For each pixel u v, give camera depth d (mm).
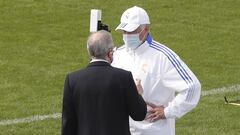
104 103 19891
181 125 32938
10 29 50844
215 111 34781
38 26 51594
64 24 51969
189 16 53781
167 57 22031
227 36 49438
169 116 21828
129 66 22344
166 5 56125
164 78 22000
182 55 45531
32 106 35844
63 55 45250
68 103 20234
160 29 51094
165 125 22359
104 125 19875
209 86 39156
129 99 19969
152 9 55312
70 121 20250
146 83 22109
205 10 55094
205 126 32781
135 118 20156
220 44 47750
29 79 40500
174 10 55062
